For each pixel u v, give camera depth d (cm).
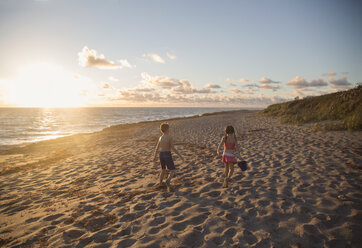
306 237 247
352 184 384
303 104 1905
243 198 363
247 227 276
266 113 2289
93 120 4922
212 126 1678
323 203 323
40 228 312
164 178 509
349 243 232
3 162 893
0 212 385
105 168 652
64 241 273
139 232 282
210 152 771
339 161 521
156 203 369
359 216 280
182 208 344
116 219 322
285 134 998
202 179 483
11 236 294
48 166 746
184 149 856
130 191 438
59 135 2236
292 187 393
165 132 439
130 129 2055
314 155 596
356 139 729
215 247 240
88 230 296
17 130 2734
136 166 645
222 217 305
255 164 568
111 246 255
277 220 287
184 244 248
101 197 418
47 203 411
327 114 1304
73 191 471
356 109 1162
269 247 235
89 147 1122
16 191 505
